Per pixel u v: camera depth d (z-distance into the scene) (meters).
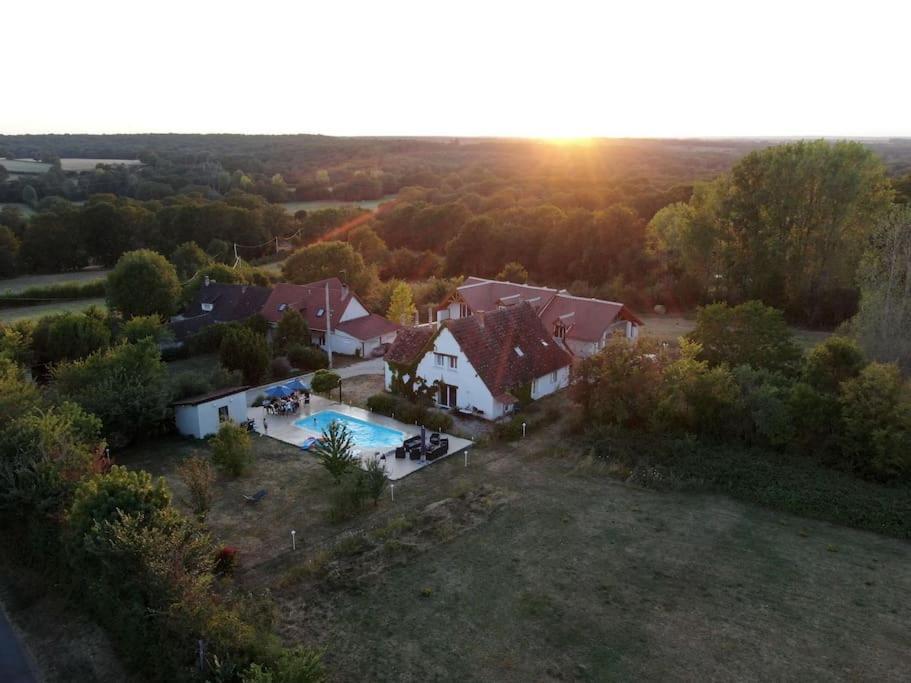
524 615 23.48
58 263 104.31
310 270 81.56
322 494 33.19
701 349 43.06
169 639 19.41
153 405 39.53
